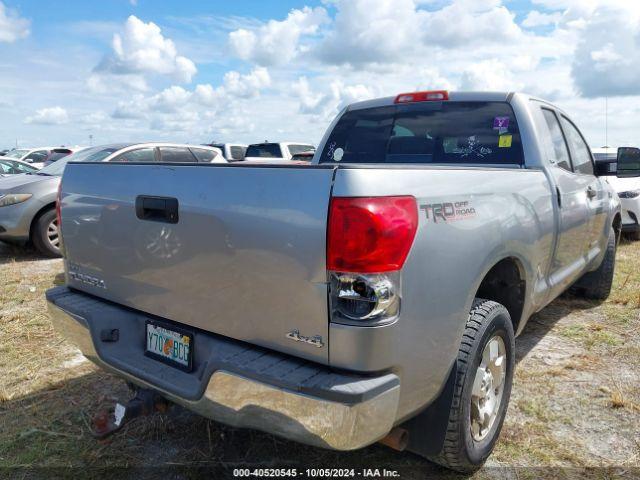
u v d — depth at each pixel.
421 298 2.00
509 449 2.83
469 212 2.34
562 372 3.74
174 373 2.36
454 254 2.17
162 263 2.37
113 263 2.63
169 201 2.30
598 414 3.18
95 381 3.64
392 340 1.89
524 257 2.89
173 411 3.21
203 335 2.29
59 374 3.75
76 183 2.82
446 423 2.32
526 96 3.76
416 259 1.97
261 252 2.01
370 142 4.25
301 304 1.94
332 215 1.85
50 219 7.96
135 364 2.47
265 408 1.95
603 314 5.04
